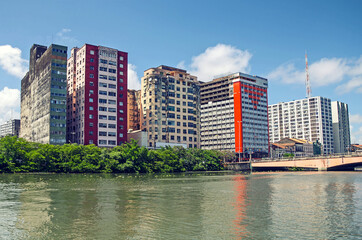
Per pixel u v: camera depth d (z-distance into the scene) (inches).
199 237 1105.4
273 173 5659.5
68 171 4869.6
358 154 5497.1
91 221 1342.3
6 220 1360.7
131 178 3983.8
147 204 1776.6
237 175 4926.2
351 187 2721.5
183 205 1744.6
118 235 1130.7
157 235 1130.7
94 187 2699.3
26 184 2915.8
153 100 7795.3
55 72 6205.7
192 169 6530.5
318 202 1851.6
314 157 6028.5
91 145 5354.3
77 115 6673.2
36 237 1109.7
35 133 6884.8
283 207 1678.2
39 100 6752.0
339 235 1128.8
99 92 6555.1
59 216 1439.5
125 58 7032.5
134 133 7155.5
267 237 1105.4
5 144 4542.3
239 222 1322.6
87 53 6525.6
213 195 2185.0
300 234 1139.9
